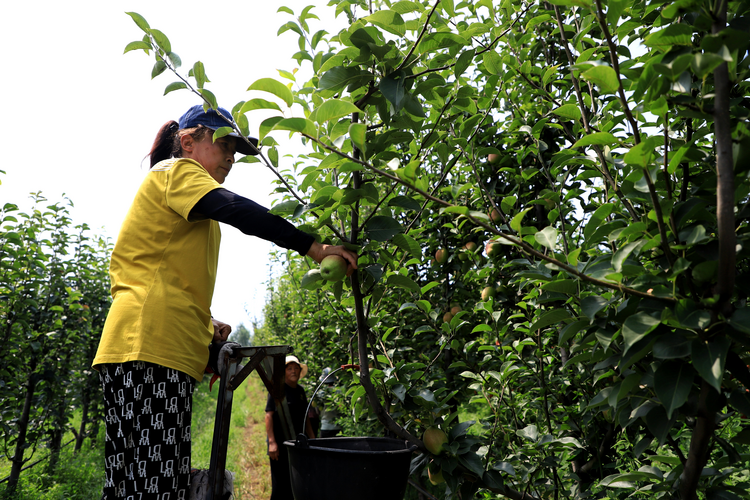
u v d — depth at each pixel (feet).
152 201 5.47
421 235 11.48
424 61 5.36
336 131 4.48
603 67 3.09
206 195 5.14
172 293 5.30
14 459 17.20
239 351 5.84
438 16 5.32
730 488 4.33
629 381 3.74
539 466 7.22
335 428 16.92
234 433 31.86
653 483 4.85
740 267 4.34
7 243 15.52
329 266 4.71
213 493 5.27
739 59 3.50
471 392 9.50
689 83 3.15
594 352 4.20
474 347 8.88
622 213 4.96
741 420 6.41
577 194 8.00
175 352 5.16
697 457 3.56
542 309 7.22
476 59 7.42
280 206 4.77
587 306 3.91
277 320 34.73
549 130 9.46
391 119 5.01
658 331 3.38
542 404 8.15
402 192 7.89
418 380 7.44
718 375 2.85
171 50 4.77
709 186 3.51
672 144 4.58
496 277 9.41
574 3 3.37
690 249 3.53
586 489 7.59
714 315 3.09
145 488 4.89
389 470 5.00
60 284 19.02
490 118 7.16
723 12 2.92
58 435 22.03
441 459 5.64
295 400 13.80
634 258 4.00
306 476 5.17
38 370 18.03
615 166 5.21
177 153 6.39
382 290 5.51
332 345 14.38
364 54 4.54
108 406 5.23
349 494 4.89
